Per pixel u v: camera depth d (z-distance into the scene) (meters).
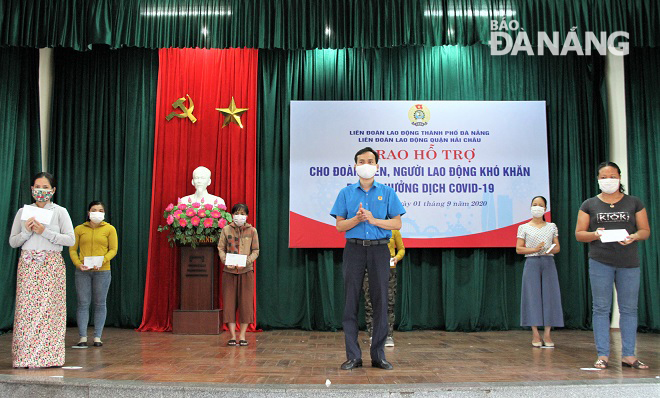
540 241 4.93
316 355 4.37
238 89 6.66
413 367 3.76
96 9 5.98
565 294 6.42
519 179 6.47
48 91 6.74
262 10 6.18
